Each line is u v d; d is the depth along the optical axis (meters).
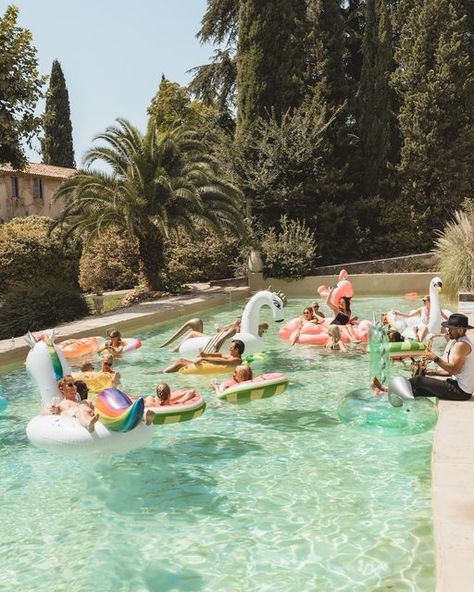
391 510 5.10
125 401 6.02
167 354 11.98
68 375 7.23
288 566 4.33
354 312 17.44
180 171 20.78
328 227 27.52
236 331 11.15
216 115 34.00
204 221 20.38
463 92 27.39
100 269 24.73
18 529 5.05
